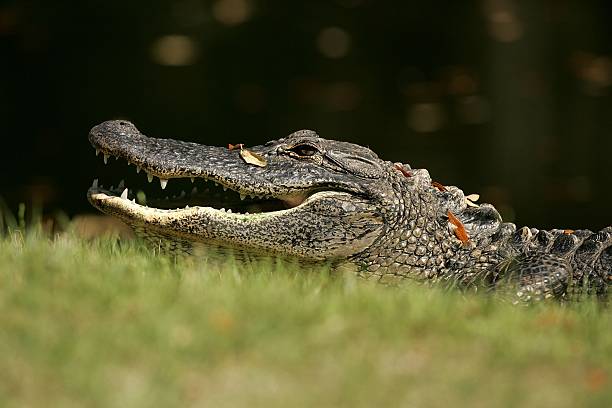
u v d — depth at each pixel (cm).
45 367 1278
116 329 1359
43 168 4050
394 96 4769
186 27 5406
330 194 1881
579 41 5394
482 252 2003
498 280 1930
